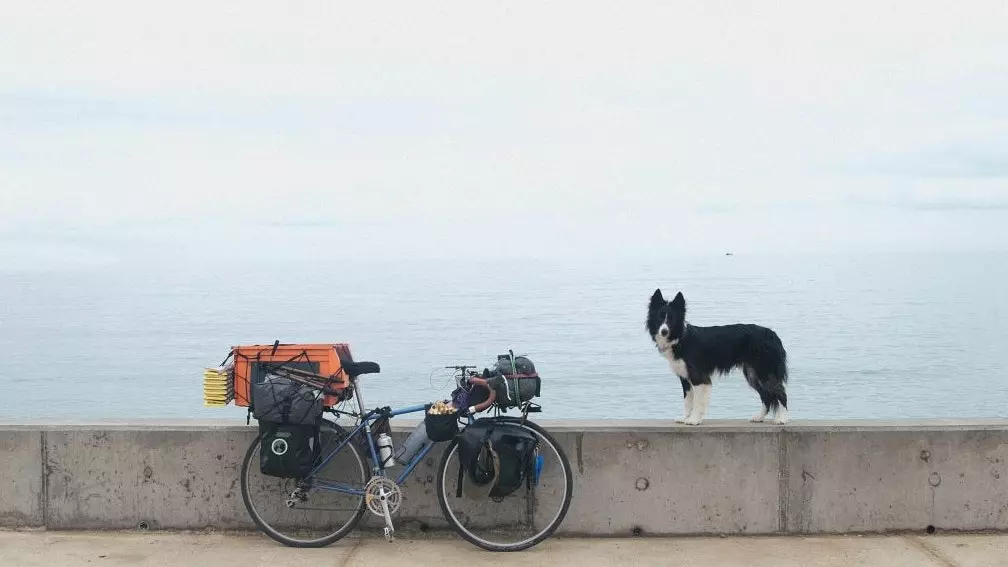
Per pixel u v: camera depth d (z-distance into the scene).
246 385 5.31
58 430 5.70
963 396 72.50
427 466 5.62
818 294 195.38
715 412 43.81
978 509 5.61
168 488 5.69
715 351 5.83
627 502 5.63
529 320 144.00
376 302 181.12
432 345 117.50
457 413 5.23
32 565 5.06
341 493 5.54
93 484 5.70
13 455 5.71
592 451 5.62
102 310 181.88
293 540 5.41
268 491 5.60
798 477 5.61
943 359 92.88
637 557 5.22
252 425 5.70
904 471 5.61
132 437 5.68
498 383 5.24
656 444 5.62
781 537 5.60
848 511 5.62
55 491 5.70
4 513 5.73
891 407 67.94
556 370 85.31
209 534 5.66
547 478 5.59
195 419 6.06
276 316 162.12
